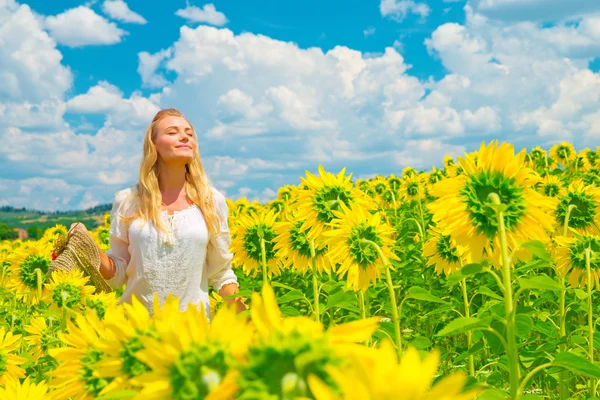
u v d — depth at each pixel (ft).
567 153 42.01
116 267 15.26
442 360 15.11
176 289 14.73
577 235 13.73
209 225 15.29
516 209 7.68
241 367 3.15
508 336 6.95
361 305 11.51
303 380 3.03
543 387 13.65
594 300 16.52
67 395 5.16
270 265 15.81
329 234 11.46
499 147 7.69
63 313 13.50
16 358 10.36
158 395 3.51
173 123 14.96
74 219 513.86
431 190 7.95
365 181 39.04
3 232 102.37
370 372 2.58
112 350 4.52
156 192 14.87
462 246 7.95
